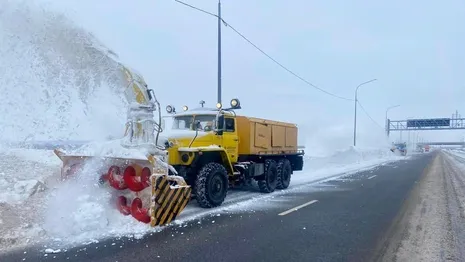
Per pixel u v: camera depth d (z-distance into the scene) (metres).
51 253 4.91
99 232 5.92
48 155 10.36
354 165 26.77
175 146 8.12
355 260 4.85
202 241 5.64
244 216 7.53
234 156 9.81
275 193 11.13
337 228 6.59
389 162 32.50
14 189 7.16
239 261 4.77
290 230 6.42
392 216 7.68
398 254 5.11
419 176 17.41
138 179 6.36
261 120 11.01
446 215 7.78
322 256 5.00
